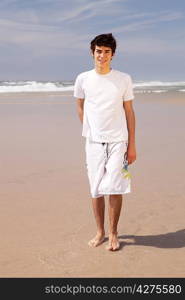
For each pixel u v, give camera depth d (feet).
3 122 35.60
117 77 11.16
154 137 27.81
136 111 44.42
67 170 19.40
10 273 10.09
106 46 10.87
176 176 18.35
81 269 10.30
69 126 33.19
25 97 68.90
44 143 25.96
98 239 11.72
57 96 71.61
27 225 12.83
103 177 11.47
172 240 11.96
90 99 11.35
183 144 25.40
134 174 18.79
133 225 13.02
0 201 14.97
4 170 19.34
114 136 11.27
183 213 13.93
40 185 16.99
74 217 13.51
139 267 10.43
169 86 146.20
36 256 10.89
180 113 42.27
